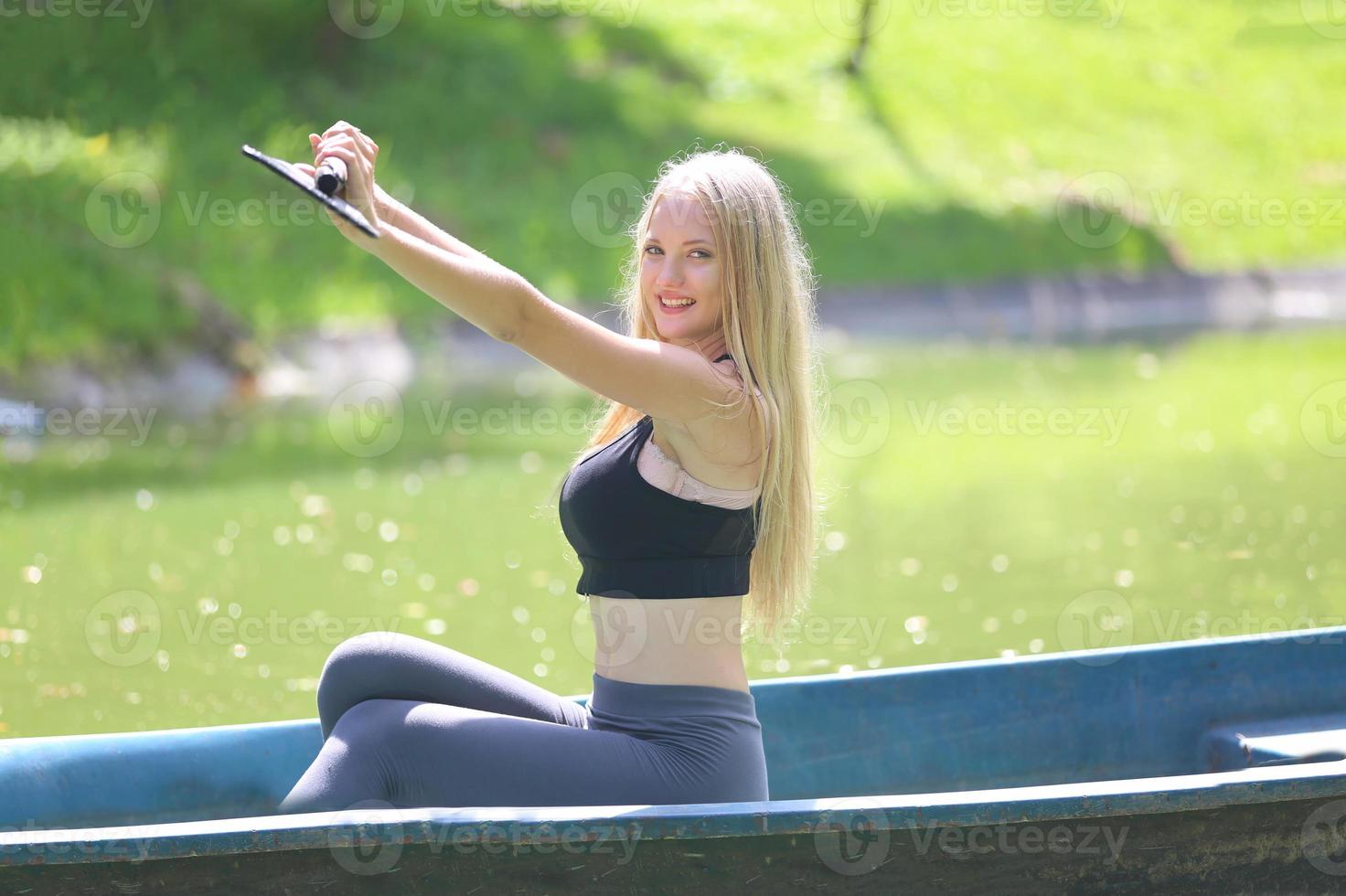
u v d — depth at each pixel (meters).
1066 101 68.81
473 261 9.22
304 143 47.97
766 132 59.53
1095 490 28.02
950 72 68.19
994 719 12.73
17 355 34.88
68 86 46.59
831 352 47.12
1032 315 54.75
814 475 10.59
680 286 10.07
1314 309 60.03
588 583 10.21
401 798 9.70
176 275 40.22
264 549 23.75
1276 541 23.73
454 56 56.03
